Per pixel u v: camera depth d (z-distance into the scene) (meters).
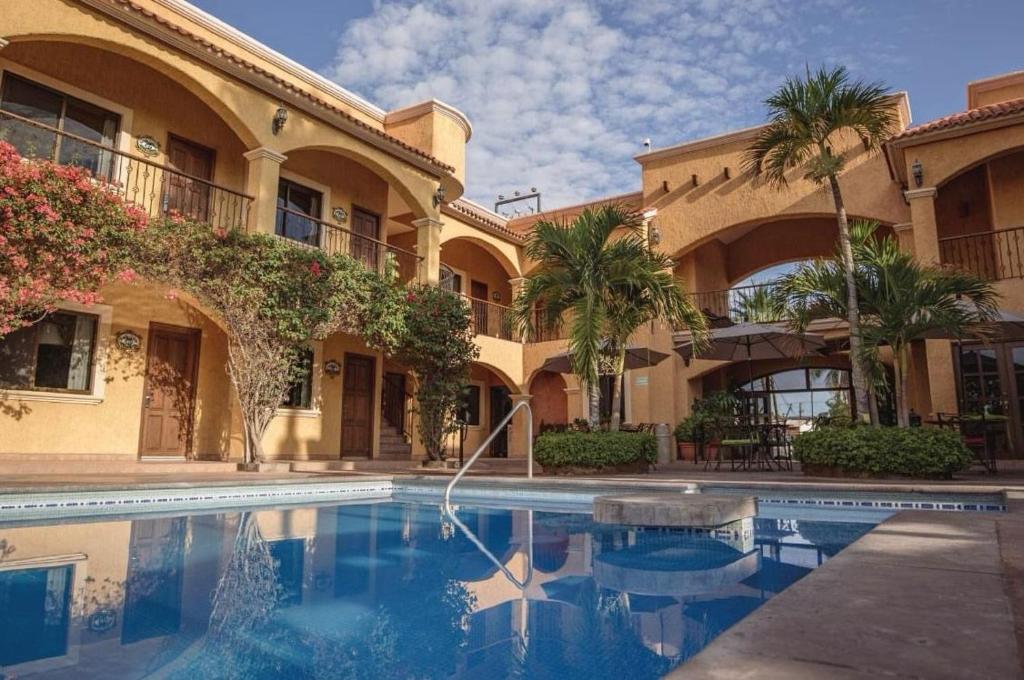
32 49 9.59
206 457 11.47
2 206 7.30
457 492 8.42
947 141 12.13
